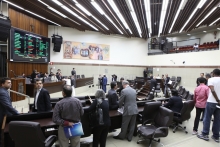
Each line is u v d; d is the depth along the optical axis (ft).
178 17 31.76
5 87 9.09
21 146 6.47
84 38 43.93
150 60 52.24
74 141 7.61
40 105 10.49
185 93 21.40
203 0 22.31
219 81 10.41
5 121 8.21
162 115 10.69
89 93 34.06
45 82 25.07
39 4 24.59
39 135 6.28
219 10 27.66
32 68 32.86
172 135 12.53
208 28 43.01
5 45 26.66
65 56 41.37
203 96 11.91
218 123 10.82
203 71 37.45
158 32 44.73
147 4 23.88
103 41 46.73
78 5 24.80
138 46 52.37
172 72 45.01
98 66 46.01
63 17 31.22
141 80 37.93
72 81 27.66
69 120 7.17
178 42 52.90
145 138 10.48
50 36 39.45
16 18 28.30
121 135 11.35
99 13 29.17
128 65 50.75
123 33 45.14
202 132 11.47
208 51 36.55
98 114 8.59
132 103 10.87
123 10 27.58
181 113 12.60
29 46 30.94
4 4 24.34
